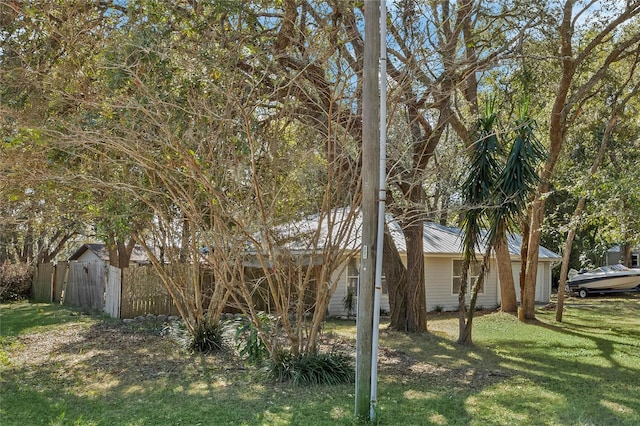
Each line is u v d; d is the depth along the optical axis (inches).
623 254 1266.0
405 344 458.6
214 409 255.4
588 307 851.4
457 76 392.8
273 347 322.3
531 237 627.5
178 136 268.1
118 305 620.4
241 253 335.0
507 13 417.7
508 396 285.7
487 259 444.5
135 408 258.8
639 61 601.3
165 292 638.5
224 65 270.8
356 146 332.2
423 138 429.1
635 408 265.6
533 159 399.2
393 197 406.3
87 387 301.9
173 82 262.4
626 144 702.5
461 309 465.1
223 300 412.8
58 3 280.4
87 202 341.4
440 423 235.8
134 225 388.2
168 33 260.2
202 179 277.4
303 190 332.5
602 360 402.9
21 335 496.7
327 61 317.7
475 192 407.8
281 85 306.0
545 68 562.6
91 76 277.9
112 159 295.0
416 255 520.7
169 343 440.8
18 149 282.5
